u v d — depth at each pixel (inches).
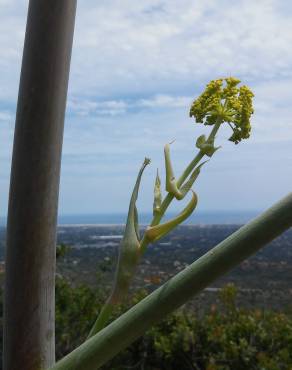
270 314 59.1
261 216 7.3
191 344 55.6
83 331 58.5
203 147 10.5
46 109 8.4
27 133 8.4
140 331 7.6
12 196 8.5
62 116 8.6
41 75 8.3
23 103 8.4
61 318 56.7
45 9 8.3
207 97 11.1
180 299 7.5
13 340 8.5
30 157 8.4
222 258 7.3
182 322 56.4
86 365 7.8
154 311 7.5
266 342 54.7
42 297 8.5
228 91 11.1
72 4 8.5
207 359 54.7
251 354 53.3
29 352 8.4
